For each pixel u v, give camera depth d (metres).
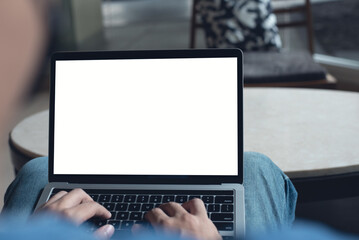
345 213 1.53
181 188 0.75
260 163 0.88
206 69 0.78
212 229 0.53
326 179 0.98
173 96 0.78
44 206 0.60
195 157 0.77
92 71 0.79
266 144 1.10
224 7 2.50
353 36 3.60
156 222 0.53
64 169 0.78
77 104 0.79
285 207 0.82
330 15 3.65
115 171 0.78
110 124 0.79
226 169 0.76
